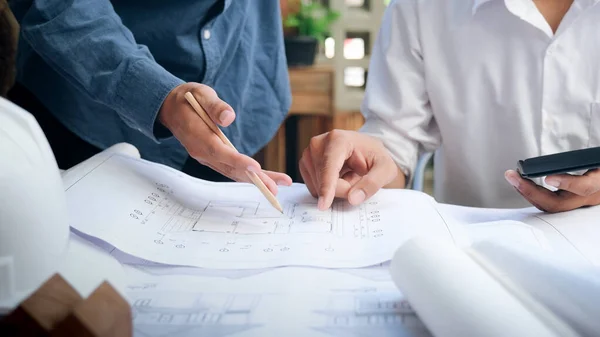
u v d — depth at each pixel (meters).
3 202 0.41
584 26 0.88
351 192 0.66
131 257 0.54
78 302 0.30
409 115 0.96
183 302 0.46
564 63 0.89
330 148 0.73
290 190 0.74
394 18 0.97
